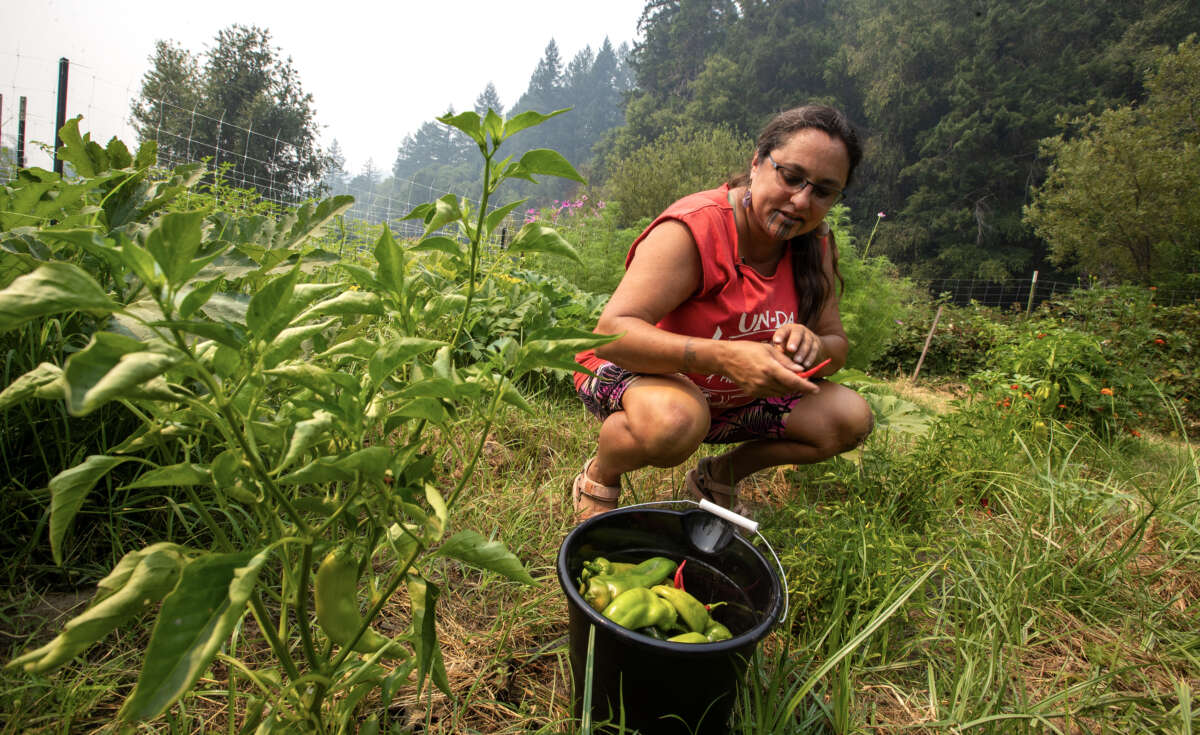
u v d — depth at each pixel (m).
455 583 1.63
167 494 1.49
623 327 1.68
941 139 35.00
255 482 0.79
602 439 1.88
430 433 1.84
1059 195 20.77
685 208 1.76
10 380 1.33
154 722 1.07
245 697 1.13
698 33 63.31
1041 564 1.93
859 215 38.84
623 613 1.13
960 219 33.03
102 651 1.20
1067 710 1.29
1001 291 29.55
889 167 37.72
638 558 1.50
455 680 1.31
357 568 0.82
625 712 1.18
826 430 2.02
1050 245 21.91
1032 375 4.37
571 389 3.20
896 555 1.71
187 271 0.58
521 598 1.59
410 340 0.69
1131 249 19.08
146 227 1.13
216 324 0.60
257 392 0.70
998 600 1.72
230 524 1.52
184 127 30.02
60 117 5.26
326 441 0.90
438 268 1.12
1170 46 31.69
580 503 2.00
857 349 5.09
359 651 0.91
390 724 1.17
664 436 1.72
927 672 1.52
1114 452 3.50
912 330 9.03
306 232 1.06
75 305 0.51
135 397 0.56
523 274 4.15
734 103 48.75
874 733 1.34
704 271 1.75
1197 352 6.68
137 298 0.94
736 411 2.09
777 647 1.44
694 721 1.16
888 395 3.05
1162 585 2.08
